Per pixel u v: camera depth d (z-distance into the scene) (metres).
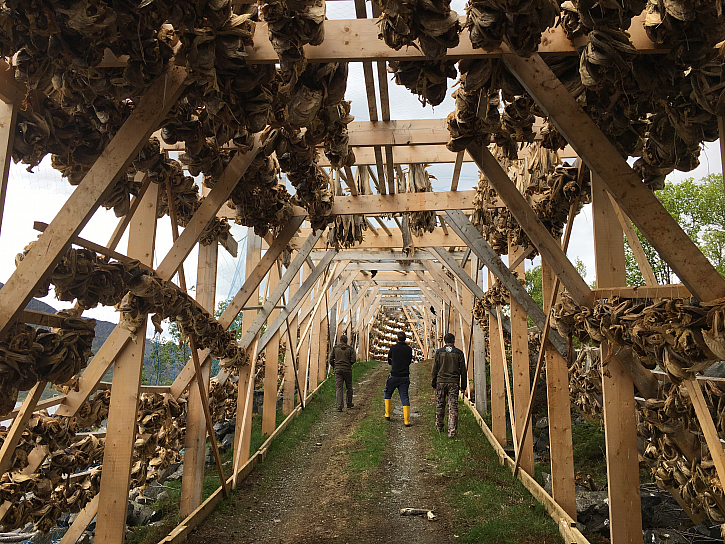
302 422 8.48
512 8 1.68
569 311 3.12
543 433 6.61
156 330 3.39
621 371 2.79
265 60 2.18
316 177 4.48
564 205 3.67
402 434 7.76
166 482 5.64
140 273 3.00
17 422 2.14
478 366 8.67
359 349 19.80
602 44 1.87
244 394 5.86
